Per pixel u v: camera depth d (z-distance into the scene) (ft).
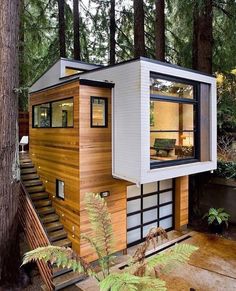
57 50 40.75
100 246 13.17
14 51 17.70
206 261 19.70
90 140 19.26
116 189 20.85
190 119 23.50
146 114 18.30
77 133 18.92
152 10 35.45
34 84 36.52
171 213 26.53
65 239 20.34
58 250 11.27
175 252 11.34
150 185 24.52
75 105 19.12
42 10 37.99
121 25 40.19
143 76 18.02
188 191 27.84
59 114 21.54
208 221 25.81
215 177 27.89
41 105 24.82
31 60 38.60
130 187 22.93
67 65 30.01
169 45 34.78
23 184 22.88
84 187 19.11
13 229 18.03
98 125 19.67
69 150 19.99
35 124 26.66
